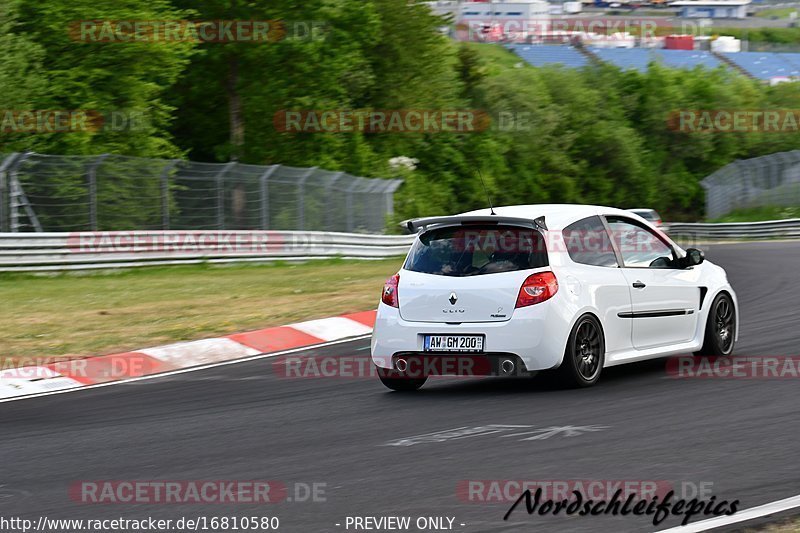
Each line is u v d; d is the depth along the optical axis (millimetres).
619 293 30953
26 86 106438
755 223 158000
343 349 41750
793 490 18219
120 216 88750
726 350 34688
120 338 44781
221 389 33625
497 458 21562
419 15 175375
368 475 20719
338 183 111875
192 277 79312
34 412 30891
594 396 28344
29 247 78312
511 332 29156
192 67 143250
